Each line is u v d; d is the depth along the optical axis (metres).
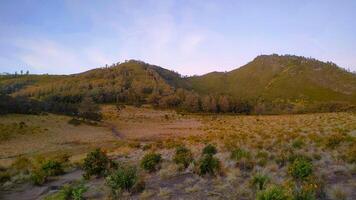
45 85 189.75
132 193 11.31
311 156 14.62
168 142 32.38
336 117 46.12
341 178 10.88
